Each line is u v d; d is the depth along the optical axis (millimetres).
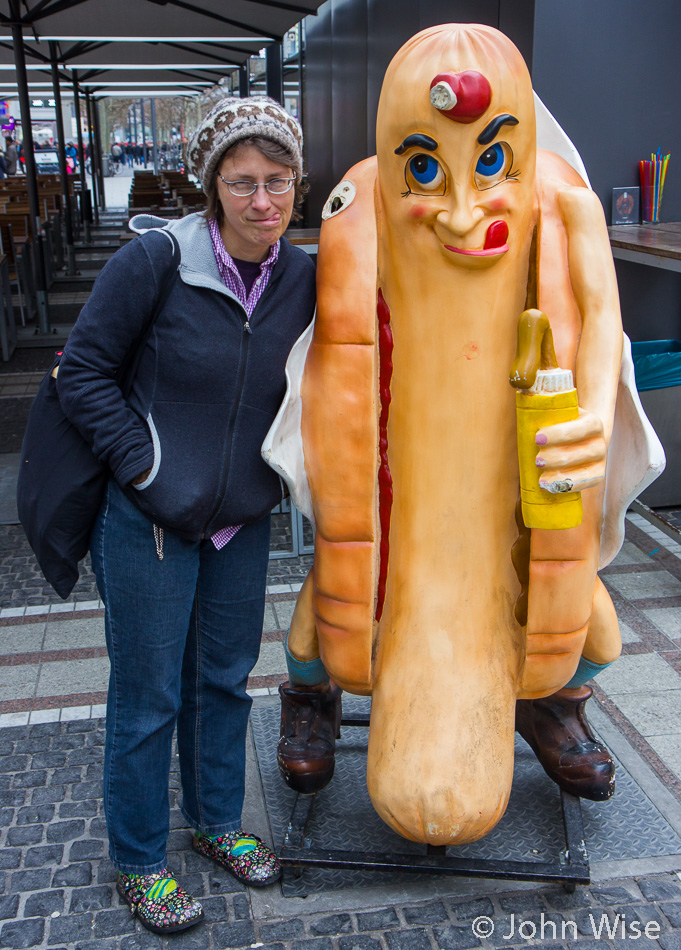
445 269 1891
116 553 2105
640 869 2424
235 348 2018
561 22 4762
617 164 5078
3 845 2529
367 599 2098
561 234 1977
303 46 12367
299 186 2061
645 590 4031
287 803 2691
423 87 1784
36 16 7488
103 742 2992
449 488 2035
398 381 2018
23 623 3822
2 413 6520
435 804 2035
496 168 1830
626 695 3234
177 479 2039
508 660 2137
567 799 2488
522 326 1805
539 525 1861
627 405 2027
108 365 1991
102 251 15438
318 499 2092
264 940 2221
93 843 2541
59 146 13805
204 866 2469
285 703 2586
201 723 2367
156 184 17297
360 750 2924
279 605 3936
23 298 9516
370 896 2346
